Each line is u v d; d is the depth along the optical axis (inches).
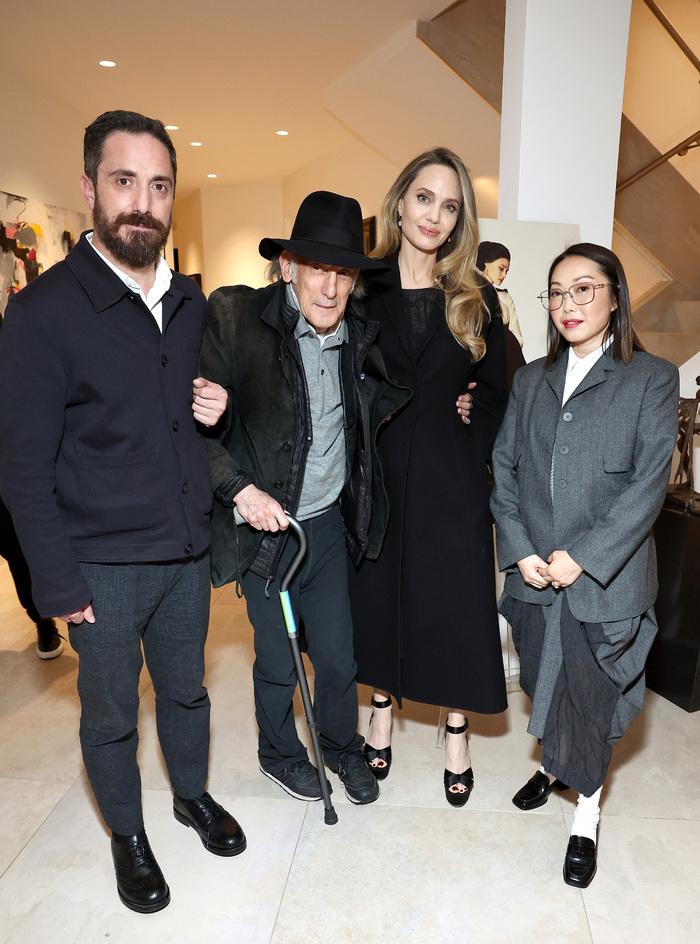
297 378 67.1
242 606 137.7
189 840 75.4
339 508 77.2
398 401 72.2
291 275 66.9
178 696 70.2
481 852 73.7
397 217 77.1
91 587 59.9
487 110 181.0
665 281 156.6
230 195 409.4
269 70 215.5
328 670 78.2
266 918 65.4
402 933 63.8
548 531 69.6
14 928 64.3
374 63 198.2
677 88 149.5
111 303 56.5
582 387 67.4
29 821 78.3
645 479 64.1
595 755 67.9
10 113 211.2
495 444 77.4
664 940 63.1
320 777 75.6
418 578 77.5
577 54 112.3
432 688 79.5
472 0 166.1
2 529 106.5
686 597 100.7
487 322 77.0
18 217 214.5
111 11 172.4
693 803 81.4
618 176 146.3
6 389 54.0
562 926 64.6
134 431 58.4
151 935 63.6
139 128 54.4
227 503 67.6
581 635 68.1
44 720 99.0
